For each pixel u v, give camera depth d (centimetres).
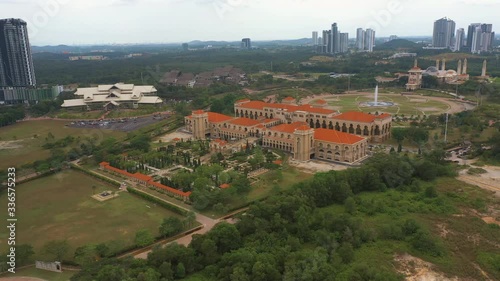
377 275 15438
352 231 18838
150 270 14862
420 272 16425
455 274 16288
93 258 16700
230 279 15250
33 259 17200
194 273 16438
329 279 15162
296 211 19638
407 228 19288
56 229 19975
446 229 19650
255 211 19538
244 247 17400
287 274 15238
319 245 18025
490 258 17100
